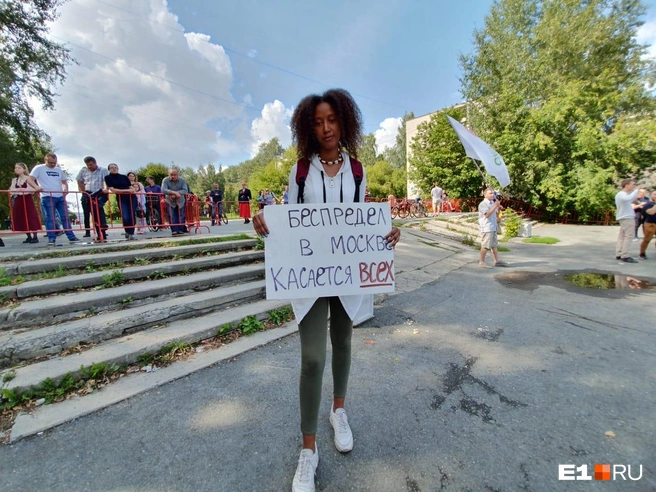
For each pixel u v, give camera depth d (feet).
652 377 8.71
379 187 120.57
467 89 67.62
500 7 66.54
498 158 23.66
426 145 78.74
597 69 60.95
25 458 5.98
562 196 52.80
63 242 17.95
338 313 6.14
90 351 9.13
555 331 11.92
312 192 5.92
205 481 5.53
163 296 12.21
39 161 55.52
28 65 46.70
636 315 13.38
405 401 7.79
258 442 6.44
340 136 6.14
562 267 22.68
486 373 9.07
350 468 5.80
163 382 8.43
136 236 21.26
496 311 14.15
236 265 16.24
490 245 23.27
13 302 10.35
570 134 53.62
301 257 5.83
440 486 5.41
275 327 12.07
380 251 6.12
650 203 25.40
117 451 6.17
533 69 60.95
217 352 10.07
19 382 7.59
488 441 6.44
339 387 6.44
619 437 6.50
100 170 21.70
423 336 11.64
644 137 47.65
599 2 60.49
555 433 6.64
